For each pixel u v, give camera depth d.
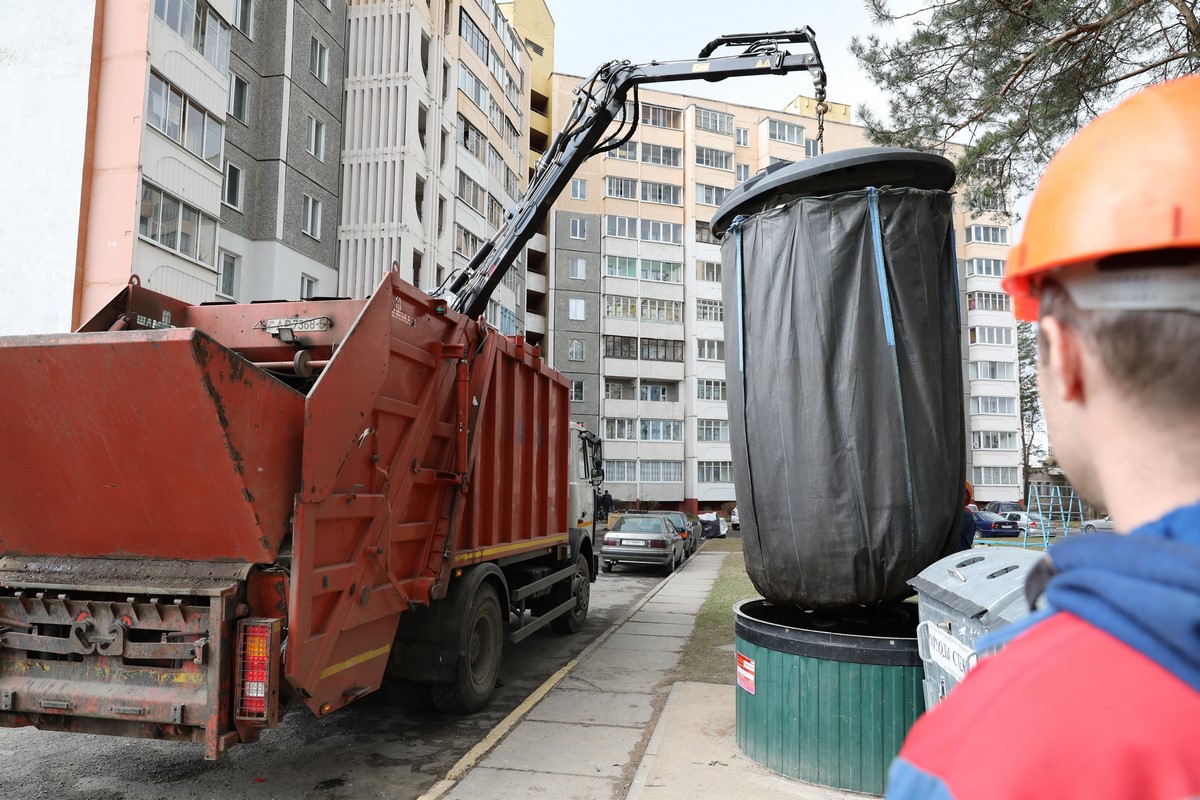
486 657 6.62
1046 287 0.74
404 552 5.42
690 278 49.06
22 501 4.15
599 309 47.53
